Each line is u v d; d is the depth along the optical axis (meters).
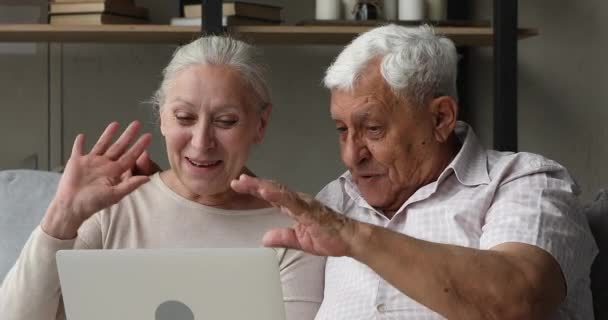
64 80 3.91
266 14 3.36
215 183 2.12
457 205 1.98
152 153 3.93
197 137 2.08
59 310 2.06
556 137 3.99
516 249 1.72
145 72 3.93
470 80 3.96
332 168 4.00
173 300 1.58
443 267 1.61
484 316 1.62
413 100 1.98
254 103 2.15
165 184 2.22
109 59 3.91
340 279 2.09
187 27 3.29
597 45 3.96
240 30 3.27
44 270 1.95
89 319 1.61
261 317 1.57
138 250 1.57
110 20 3.34
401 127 1.99
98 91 3.92
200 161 2.09
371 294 2.00
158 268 1.56
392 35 1.99
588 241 1.88
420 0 3.40
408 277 1.60
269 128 3.97
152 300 1.58
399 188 2.04
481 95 3.96
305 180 4.00
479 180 1.99
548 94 3.99
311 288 2.16
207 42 2.14
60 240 1.95
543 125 4.00
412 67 1.96
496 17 3.31
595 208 2.16
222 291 1.56
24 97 3.90
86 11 3.32
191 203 2.18
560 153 4.00
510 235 1.77
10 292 1.97
